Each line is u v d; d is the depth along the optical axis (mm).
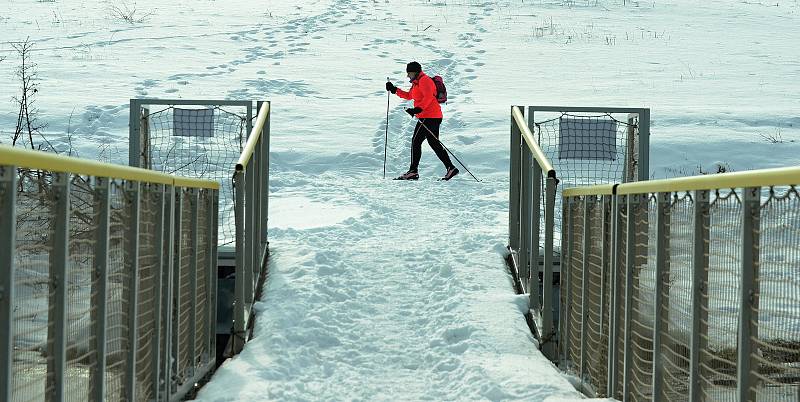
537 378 13188
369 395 13117
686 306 9031
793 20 78688
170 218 11773
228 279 19328
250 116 21047
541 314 17031
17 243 6484
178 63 53469
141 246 10305
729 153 34562
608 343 12727
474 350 14914
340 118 41375
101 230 8555
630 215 11562
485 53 59031
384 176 33031
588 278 14266
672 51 61156
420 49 60312
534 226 17359
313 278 18219
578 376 14836
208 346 15266
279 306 16734
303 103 44281
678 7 83438
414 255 19984
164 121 38031
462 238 21125
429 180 30578
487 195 27875
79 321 8008
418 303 17547
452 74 53031
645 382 10828
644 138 20828
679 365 9297
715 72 53469
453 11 76125
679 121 39312
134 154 21203
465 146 36562
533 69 54188
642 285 11086
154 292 11180
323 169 34281
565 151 21156
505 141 36906
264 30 66500
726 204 7730
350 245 21000
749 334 7094
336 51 59094
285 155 35094
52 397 7293
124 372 9664
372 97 46844
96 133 36656
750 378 7066
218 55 56906
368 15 73438
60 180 7305
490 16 74125
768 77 52125
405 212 25234
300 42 62031
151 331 11047
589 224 14312
